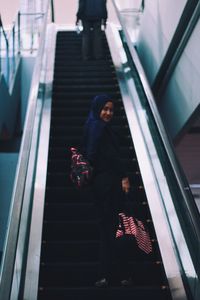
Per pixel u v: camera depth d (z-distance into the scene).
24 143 5.55
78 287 4.37
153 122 6.25
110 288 4.28
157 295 4.30
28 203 5.28
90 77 9.36
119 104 8.19
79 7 10.02
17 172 4.93
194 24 7.20
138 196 5.83
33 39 12.45
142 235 4.16
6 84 10.10
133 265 4.73
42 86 8.30
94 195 4.30
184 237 4.53
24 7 12.74
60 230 5.34
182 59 8.22
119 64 9.49
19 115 11.50
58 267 4.71
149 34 10.56
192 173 11.89
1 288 3.39
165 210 5.34
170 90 9.34
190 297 4.25
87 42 10.10
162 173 5.68
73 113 7.99
